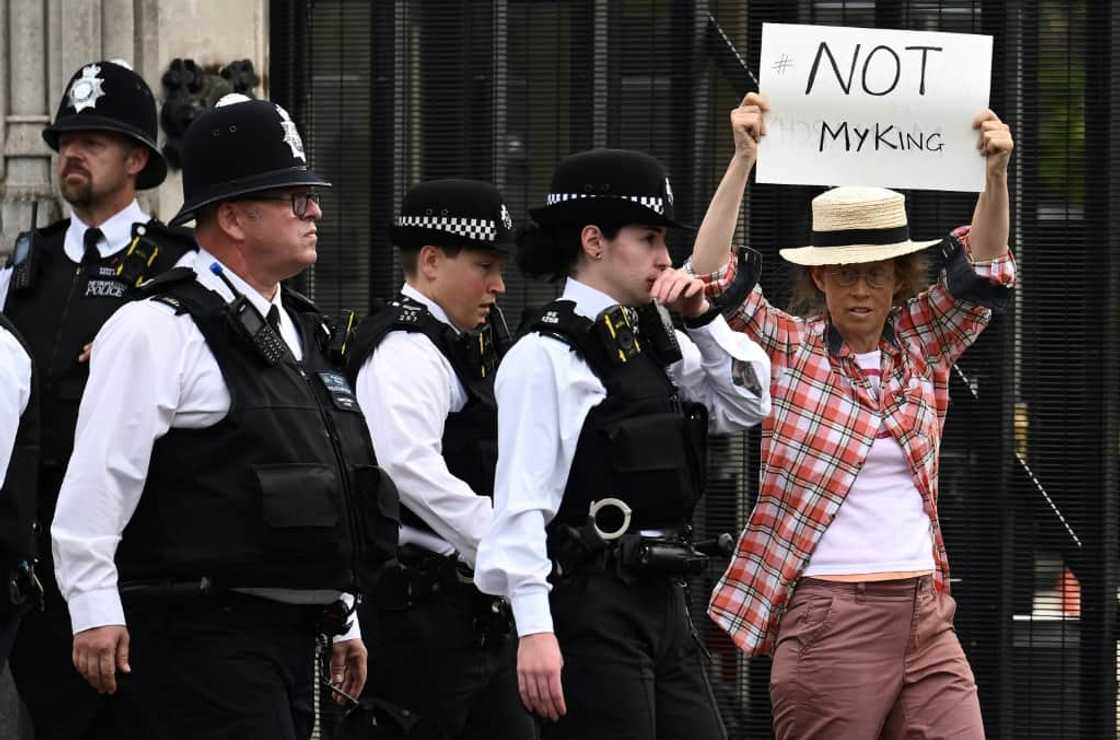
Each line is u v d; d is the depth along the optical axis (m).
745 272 18.89
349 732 19.67
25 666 19.52
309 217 16.78
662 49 26.53
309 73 26.86
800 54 19.06
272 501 16.09
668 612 16.80
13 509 17.02
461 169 26.80
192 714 16.23
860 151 19.09
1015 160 26.19
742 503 26.58
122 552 16.41
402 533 19.58
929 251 26.59
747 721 26.52
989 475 26.38
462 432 19.91
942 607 18.84
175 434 16.27
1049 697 26.44
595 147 26.52
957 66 19.08
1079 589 26.39
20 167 24.56
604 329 16.72
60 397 20.28
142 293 16.59
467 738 20.03
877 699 18.39
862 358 18.91
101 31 24.80
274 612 16.45
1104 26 26.09
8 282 21.11
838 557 18.47
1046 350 26.31
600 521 16.62
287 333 17.17
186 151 16.86
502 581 16.30
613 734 16.41
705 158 26.55
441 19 26.75
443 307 20.16
